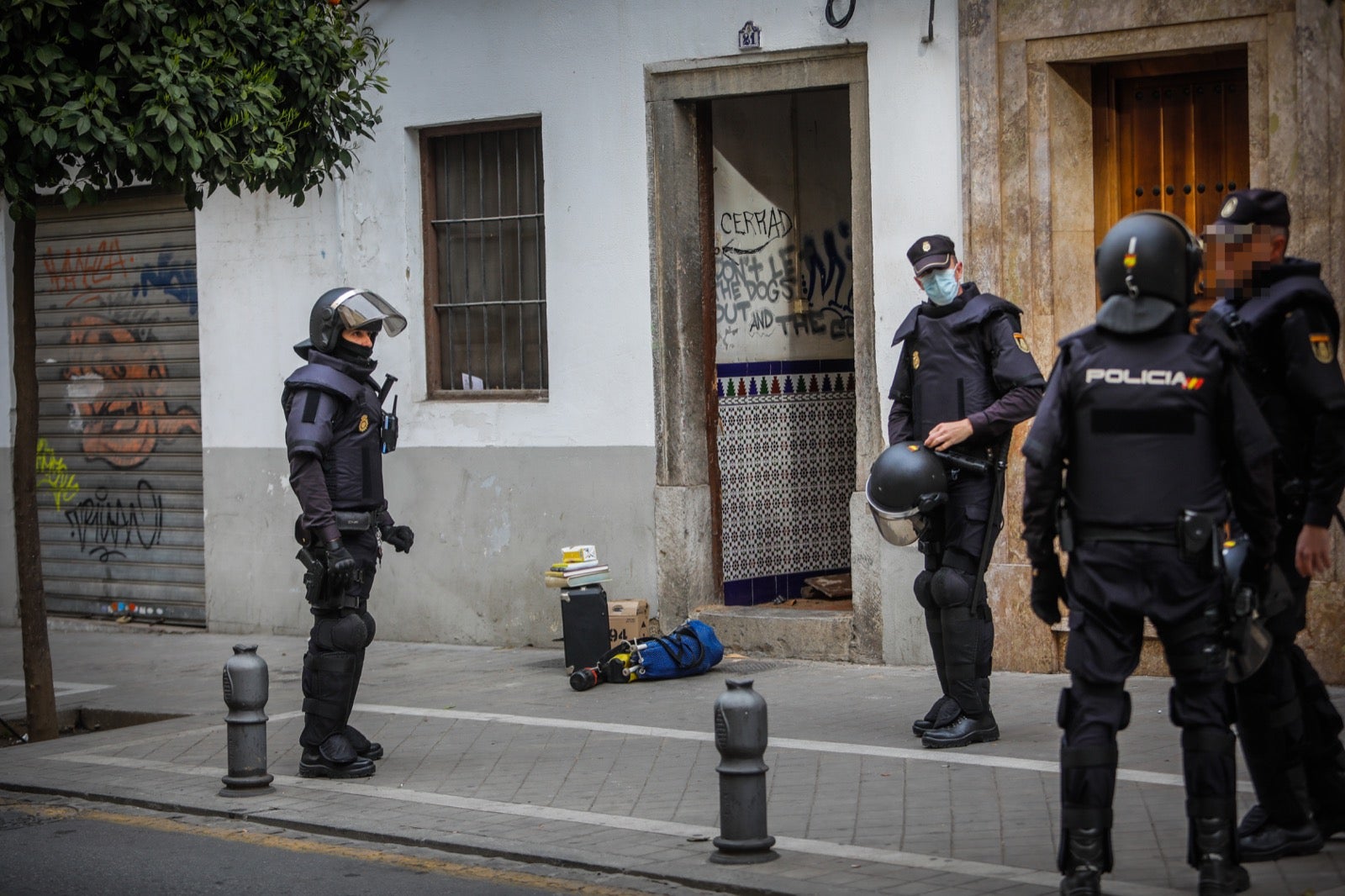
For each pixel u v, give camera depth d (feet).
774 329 43.06
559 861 22.68
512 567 42.88
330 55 36.24
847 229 45.16
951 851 22.09
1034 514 19.10
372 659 41.93
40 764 30.27
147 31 31.78
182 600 49.42
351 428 27.99
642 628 39.17
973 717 28.35
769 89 38.65
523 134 43.37
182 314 48.80
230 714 27.45
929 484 27.53
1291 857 20.67
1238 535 18.85
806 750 28.66
